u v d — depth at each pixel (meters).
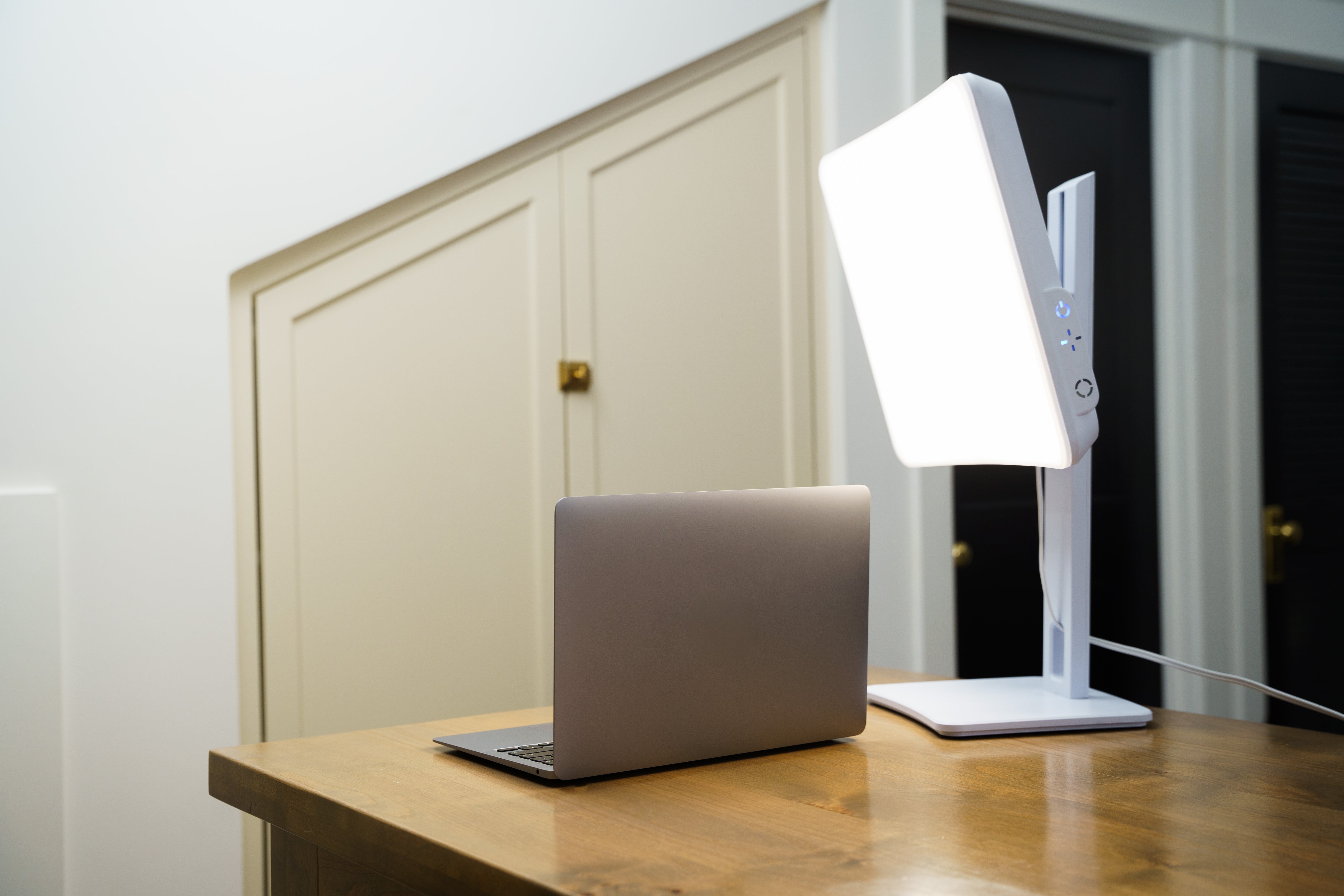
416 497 1.76
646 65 1.91
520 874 0.52
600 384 1.91
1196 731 0.87
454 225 1.78
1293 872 0.52
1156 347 2.59
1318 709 0.84
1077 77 2.48
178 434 1.58
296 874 0.77
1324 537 2.75
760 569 0.77
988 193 0.80
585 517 0.69
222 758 0.79
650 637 0.72
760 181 2.06
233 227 1.61
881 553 2.14
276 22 1.63
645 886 0.51
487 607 1.81
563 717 0.68
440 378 1.78
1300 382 2.71
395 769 0.75
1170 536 2.57
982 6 2.27
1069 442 0.83
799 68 2.10
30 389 1.50
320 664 1.69
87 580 1.53
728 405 2.03
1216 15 2.53
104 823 1.53
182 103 1.58
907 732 0.87
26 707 1.49
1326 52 2.67
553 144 1.86
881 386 1.05
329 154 1.67
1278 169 2.69
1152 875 0.52
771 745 0.79
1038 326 0.81
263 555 1.66
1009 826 0.60
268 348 1.66
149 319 1.56
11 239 1.49
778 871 0.53
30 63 1.50
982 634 2.36
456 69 1.75
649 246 1.95
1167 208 2.57
